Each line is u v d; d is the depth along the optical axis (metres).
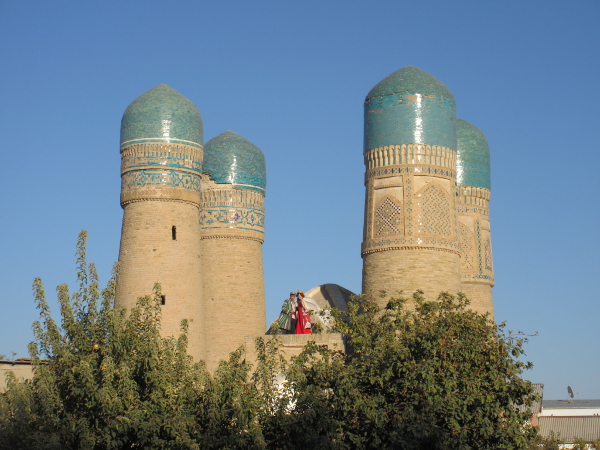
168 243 32.50
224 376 23.14
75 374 22.23
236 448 22.20
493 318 38.59
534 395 24.22
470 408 23.69
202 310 33.09
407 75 33.41
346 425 23.25
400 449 22.64
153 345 23.06
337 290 37.19
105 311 23.78
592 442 48.16
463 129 39.34
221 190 37.25
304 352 25.66
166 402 22.44
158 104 33.31
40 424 21.39
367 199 33.22
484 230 38.91
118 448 22.44
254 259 37.38
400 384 23.66
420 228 31.94
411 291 31.45
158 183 32.84
